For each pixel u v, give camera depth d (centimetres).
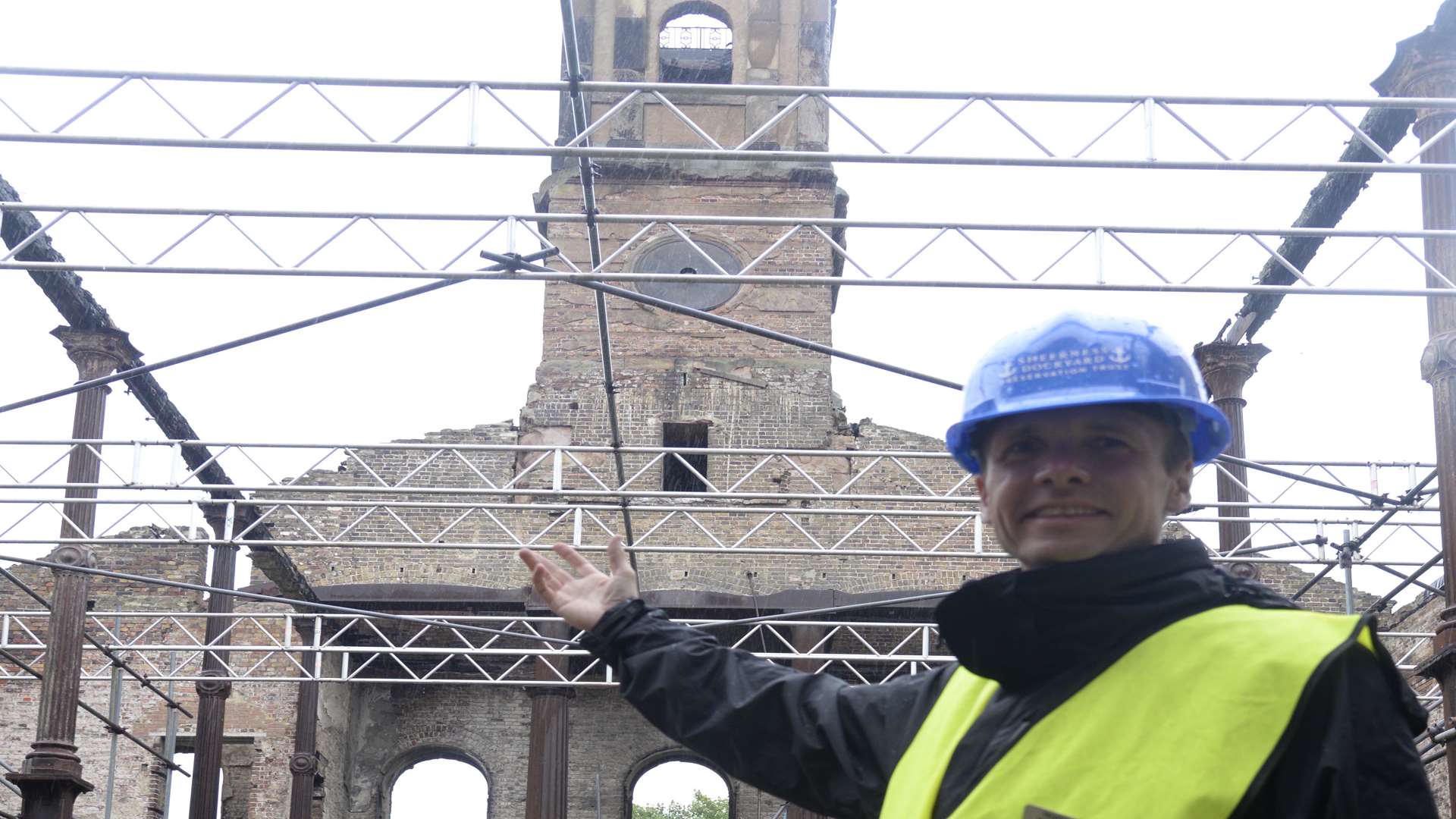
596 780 3186
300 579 2450
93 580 3081
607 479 3044
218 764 2200
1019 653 222
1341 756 195
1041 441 232
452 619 1959
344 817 3183
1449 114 1200
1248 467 1606
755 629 1875
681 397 3088
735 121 3275
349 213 1068
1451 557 1232
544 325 3147
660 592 2722
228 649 2041
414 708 3288
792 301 3156
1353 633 204
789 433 3069
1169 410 233
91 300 1711
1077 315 237
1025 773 213
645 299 1139
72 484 1570
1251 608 217
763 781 276
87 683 3056
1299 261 1577
